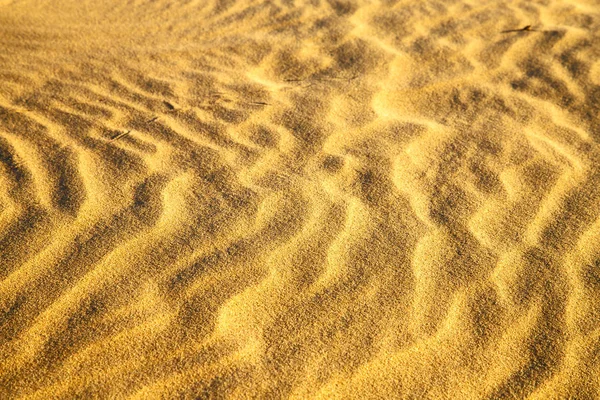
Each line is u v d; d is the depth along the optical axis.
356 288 1.62
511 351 1.44
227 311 1.56
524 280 1.64
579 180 2.02
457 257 1.72
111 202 1.94
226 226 1.84
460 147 2.21
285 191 1.99
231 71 2.87
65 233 1.81
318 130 2.34
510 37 3.12
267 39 3.20
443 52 2.99
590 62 2.82
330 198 1.96
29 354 1.44
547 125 2.35
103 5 3.71
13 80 2.78
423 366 1.41
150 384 1.38
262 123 2.40
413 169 2.09
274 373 1.40
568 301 1.57
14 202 1.93
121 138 2.30
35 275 1.65
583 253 1.73
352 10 3.53
